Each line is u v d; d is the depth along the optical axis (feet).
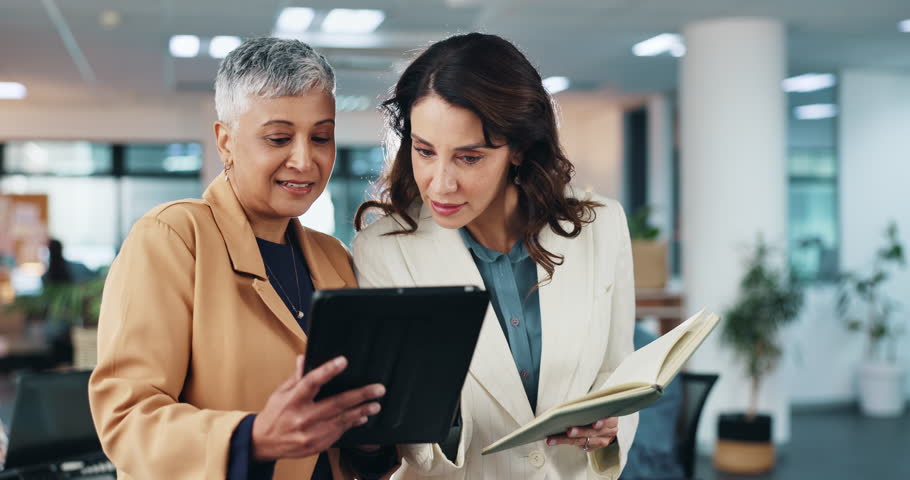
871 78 26.30
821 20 20.18
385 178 5.27
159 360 3.99
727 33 19.99
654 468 9.41
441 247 5.07
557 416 3.90
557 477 5.14
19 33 21.29
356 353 3.46
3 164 35.24
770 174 19.95
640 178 35.35
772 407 20.79
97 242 35.96
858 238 26.17
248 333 4.25
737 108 19.89
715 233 20.01
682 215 20.86
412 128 4.49
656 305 20.99
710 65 20.16
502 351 4.91
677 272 32.48
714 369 20.17
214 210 4.40
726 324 19.71
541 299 5.08
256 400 4.24
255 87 4.10
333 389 3.54
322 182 4.39
